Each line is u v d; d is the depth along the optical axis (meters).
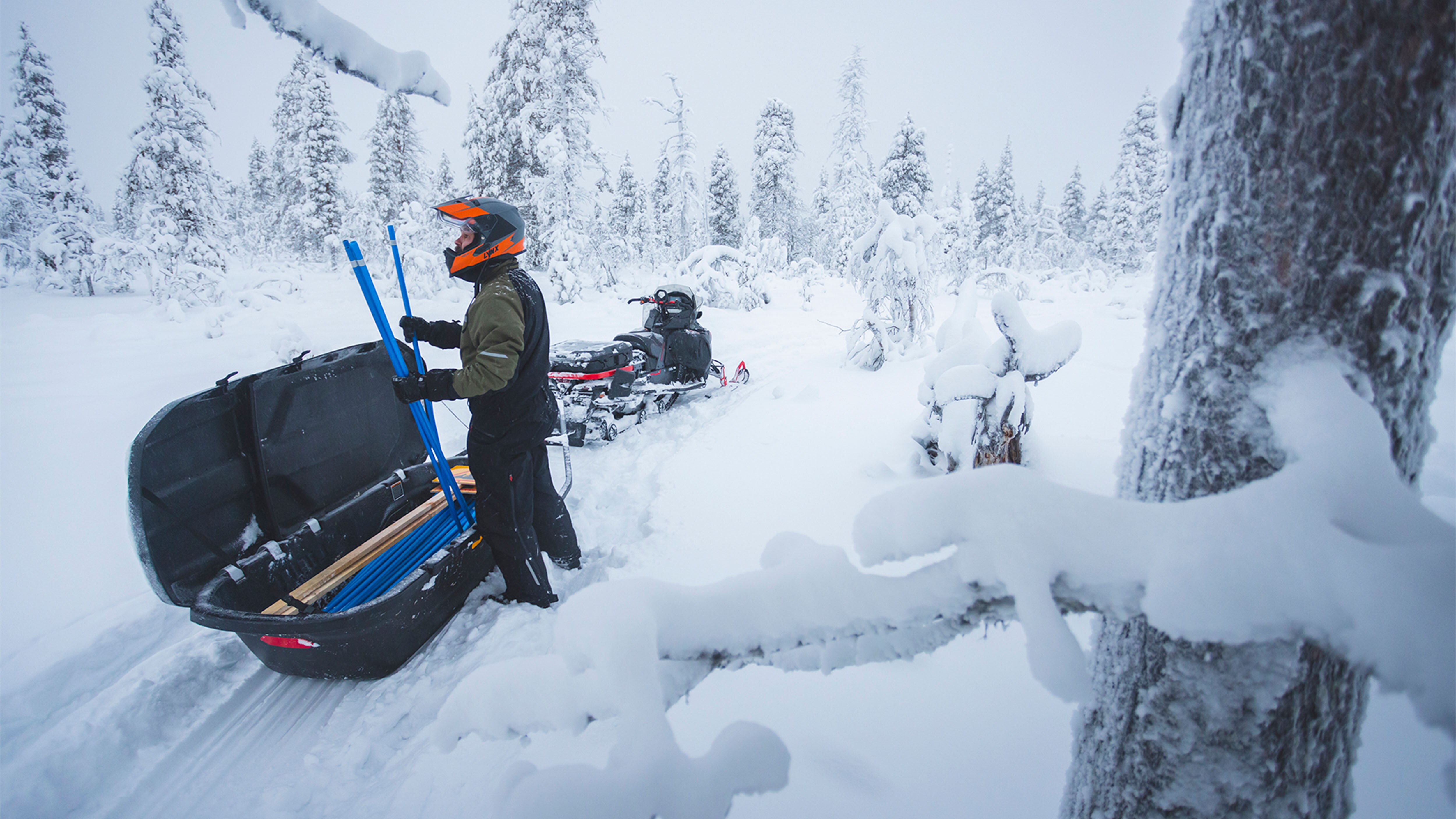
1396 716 1.77
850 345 7.71
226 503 2.76
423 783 2.04
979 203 30.06
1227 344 0.93
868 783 1.78
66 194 22.23
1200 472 0.96
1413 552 0.63
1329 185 0.84
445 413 6.03
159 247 14.61
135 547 2.36
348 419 3.39
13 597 3.14
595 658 0.77
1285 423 0.84
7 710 2.39
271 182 31.25
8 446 4.96
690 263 15.25
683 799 0.67
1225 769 0.98
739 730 0.75
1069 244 33.97
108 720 2.31
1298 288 0.87
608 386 5.55
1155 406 1.07
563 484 4.06
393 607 2.46
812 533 3.37
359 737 2.28
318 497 3.22
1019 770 1.79
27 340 9.39
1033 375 3.50
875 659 0.95
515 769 0.76
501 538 2.96
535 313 2.83
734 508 3.81
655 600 0.84
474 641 2.78
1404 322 0.85
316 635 2.32
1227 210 0.92
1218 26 0.94
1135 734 1.09
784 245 22.64
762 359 9.28
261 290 15.12
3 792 2.03
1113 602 0.78
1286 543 0.69
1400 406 0.88
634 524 3.86
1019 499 0.83
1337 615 0.64
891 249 7.54
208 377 7.18
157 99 18.14
